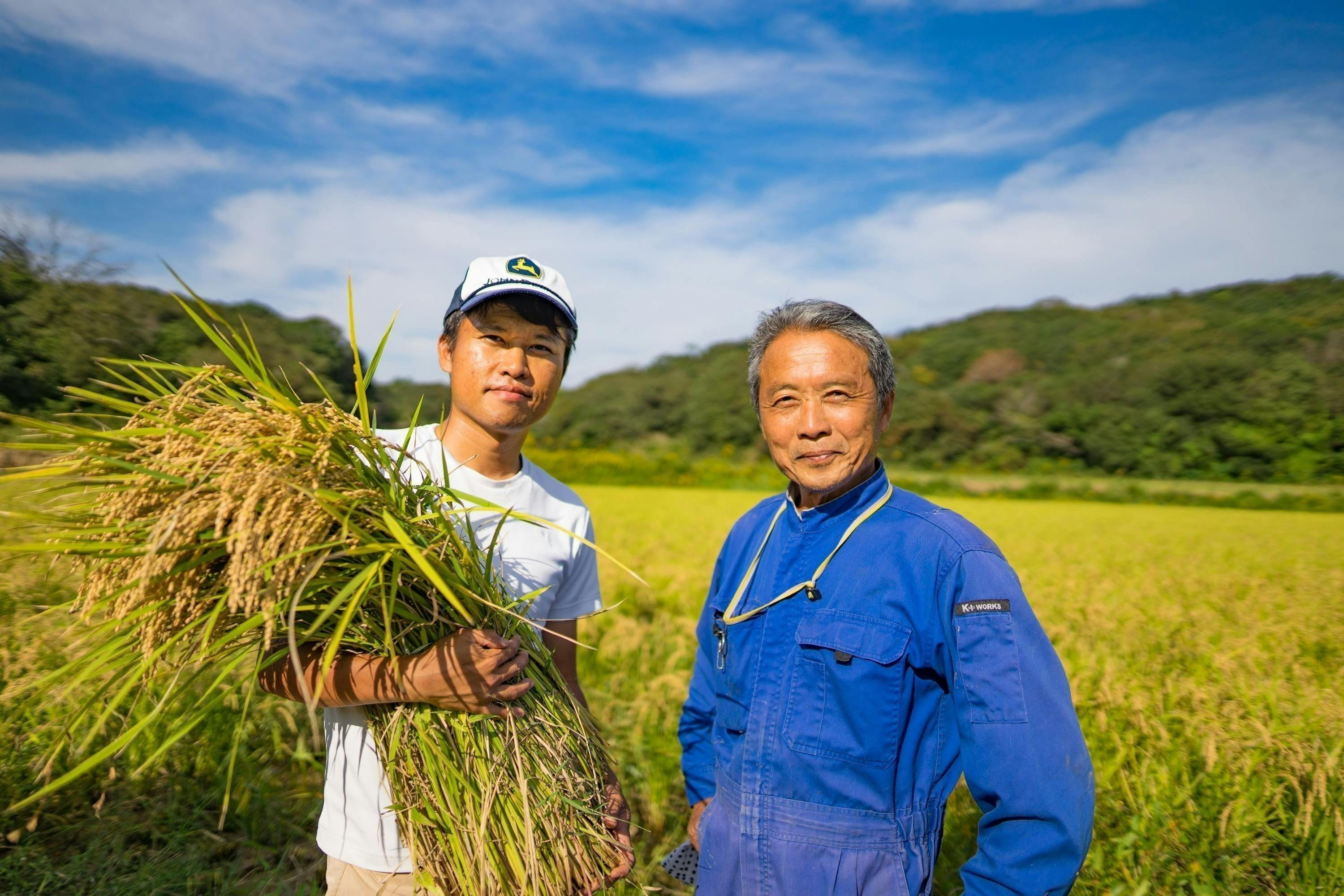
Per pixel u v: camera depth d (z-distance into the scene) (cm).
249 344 154
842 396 154
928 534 150
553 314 178
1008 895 133
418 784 155
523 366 177
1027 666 137
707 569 989
